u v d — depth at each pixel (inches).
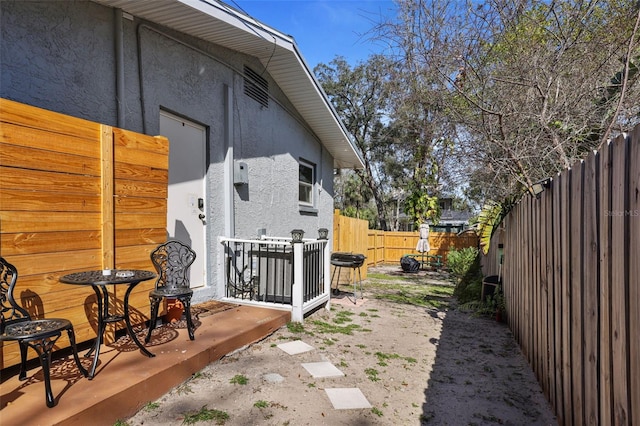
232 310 174.7
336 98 853.2
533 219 141.1
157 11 141.6
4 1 102.9
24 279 95.1
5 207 91.3
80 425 79.2
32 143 97.2
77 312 108.4
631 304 63.6
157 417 92.4
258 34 181.0
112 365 104.4
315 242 206.8
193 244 178.7
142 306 132.4
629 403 64.4
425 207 609.0
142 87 147.9
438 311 242.7
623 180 66.4
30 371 98.3
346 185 1188.5
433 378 132.6
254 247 215.5
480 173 212.4
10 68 104.3
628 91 154.9
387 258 621.3
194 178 180.1
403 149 780.0
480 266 338.0
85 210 110.7
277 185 255.1
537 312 133.5
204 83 184.2
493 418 106.3
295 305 183.3
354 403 108.2
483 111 173.0
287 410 101.0
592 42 166.2
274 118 251.3
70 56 121.1
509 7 173.5
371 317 215.5
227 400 103.3
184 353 116.6
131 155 126.2
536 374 134.2
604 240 75.0
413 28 190.4
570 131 174.1
